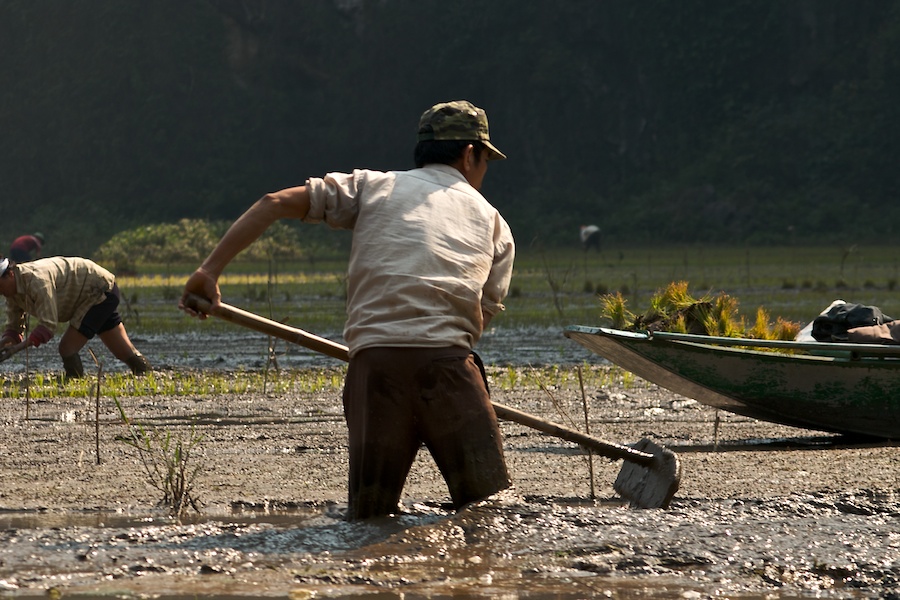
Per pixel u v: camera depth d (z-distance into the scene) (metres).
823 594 11.70
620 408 29.78
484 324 14.70
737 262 160.12
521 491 18.31
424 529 13.46
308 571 12.20
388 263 13.82
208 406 30.33
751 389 23.81
